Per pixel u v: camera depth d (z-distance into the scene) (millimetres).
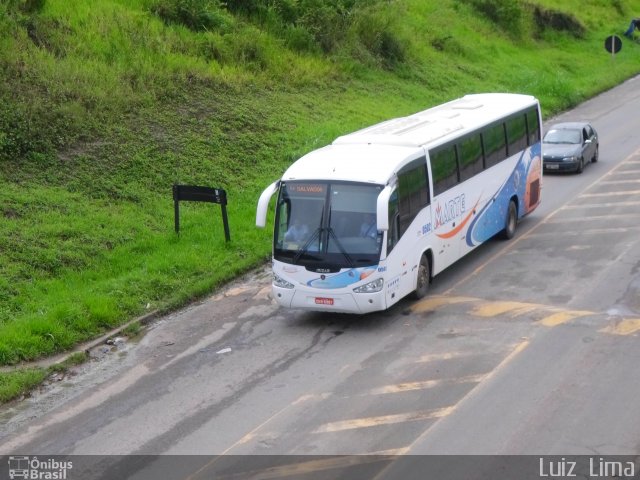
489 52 46062
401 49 39094
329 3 38250
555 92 41562
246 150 25422
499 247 20734
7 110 22094
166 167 23078
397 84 36469
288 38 34875
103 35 27891
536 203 23266
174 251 19391
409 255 16406
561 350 14117
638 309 15906
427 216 17172
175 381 13852
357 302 15438
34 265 17703
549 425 11477
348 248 15422
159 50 28641
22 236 18391
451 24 47562
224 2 34812
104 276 18078
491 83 40844
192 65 28953
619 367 13328
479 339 14797
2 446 11914
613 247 20031
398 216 15922
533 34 53031
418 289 17031
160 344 15531
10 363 14500
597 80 46375
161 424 12273
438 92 37469
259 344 15242
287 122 28000
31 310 16203
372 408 12281
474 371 13422
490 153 20234
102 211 20406
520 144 21969
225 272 18656
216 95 28141
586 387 12648
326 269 15477
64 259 18188
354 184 15594
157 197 21828
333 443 11258
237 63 31062
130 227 20094
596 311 15891
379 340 15062
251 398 12961
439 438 11219
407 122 19328
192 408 12758
